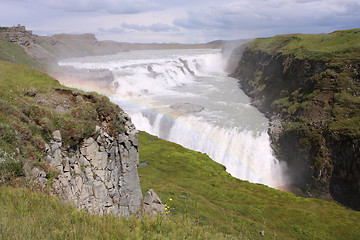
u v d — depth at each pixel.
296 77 94.75
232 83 146.00
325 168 64.69
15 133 15.63
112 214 13.26
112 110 22.53
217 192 44.97
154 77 122.50
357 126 65.19
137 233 11.33
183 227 14.18
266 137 79.88
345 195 60.62
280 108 89.69
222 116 92.06
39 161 16.11
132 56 197.38
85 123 20.14
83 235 10.16
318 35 124.12
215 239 14.16
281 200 44.66
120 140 22.25
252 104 106.44
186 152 65.69
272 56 120.94
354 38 99.62
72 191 17.22
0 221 9.37
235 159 75.94
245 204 41.62
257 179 72.19
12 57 106.31
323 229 35.19
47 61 116.94
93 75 98.06
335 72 83.38
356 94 76.25
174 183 47.56
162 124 83.75
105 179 19.94
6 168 13.62
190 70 161.62
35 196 12.27
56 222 10.61
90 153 19.70
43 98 21.33
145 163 56.75
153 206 18.52
